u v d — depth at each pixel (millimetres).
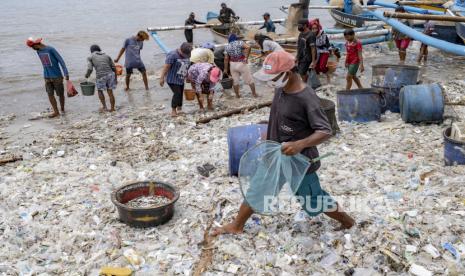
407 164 6930
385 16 11555
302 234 5129
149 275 4602
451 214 5297
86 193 6570
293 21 17359
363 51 17703
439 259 4594
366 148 7711
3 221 5805
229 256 4812
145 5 43750
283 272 4547
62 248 5164
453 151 6633
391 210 5496
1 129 10336
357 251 4789
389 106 9688
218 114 10219
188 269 4664
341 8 24250
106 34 25375
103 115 11172
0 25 30234
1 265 4820
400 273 4445
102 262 4844
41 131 10086
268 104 10773
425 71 13984
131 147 8609
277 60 4148
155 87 14016
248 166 4586
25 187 6867
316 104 4289
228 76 13234
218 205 5926
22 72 16344
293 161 4445
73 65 17500
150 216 5449
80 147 8773
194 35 24156
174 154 8109
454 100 10188
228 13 19812
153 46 21156
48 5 45875
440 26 17031
